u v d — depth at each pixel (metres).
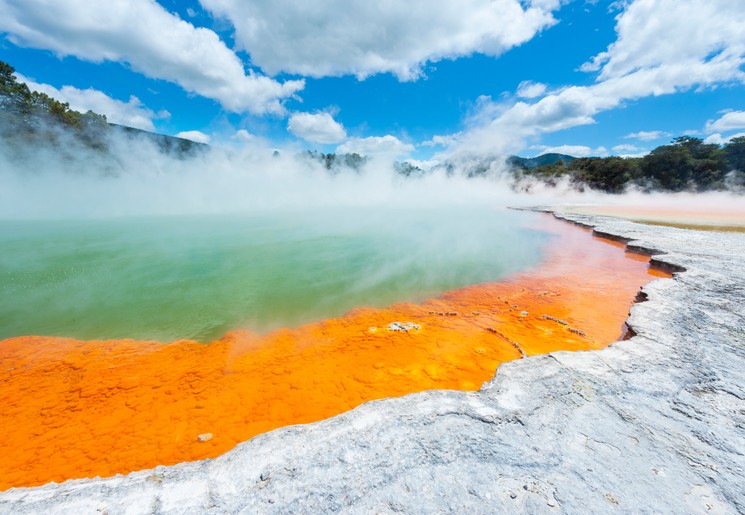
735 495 1.71
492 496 1.74
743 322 3.80
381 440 2.13
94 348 4.71
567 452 2.02
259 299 6.66
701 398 2.49
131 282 7.47
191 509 1.71
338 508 1.70
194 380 3.84
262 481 1.87
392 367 4.04
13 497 1.80
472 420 2.30
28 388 3.73
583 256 9.30
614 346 3.29
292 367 4.09
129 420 3.19
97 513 1.69
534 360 3.04
